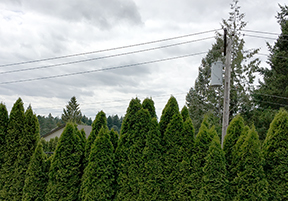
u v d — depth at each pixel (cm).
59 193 571
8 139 657
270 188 446
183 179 507
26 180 603
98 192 545
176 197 511
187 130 536
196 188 489
